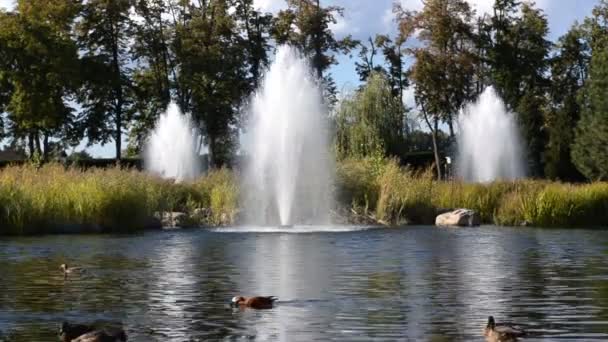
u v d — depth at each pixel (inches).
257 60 2647.6
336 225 1380.4
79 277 706.2
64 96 2479.1
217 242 1035.9
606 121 2236.7
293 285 658.8
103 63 2501.2
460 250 938.7
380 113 2192.4
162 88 2610.7
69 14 2443.4
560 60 2898.6
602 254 893.8
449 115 2625.5
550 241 1059.3
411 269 759.1
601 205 1435.8
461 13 2586.1
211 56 2556.6
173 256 871.7
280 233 1186.6
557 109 2726.4
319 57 2603.3
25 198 1204.5
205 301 585.9
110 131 2559.1
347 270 753.0
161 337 475.5
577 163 2321.6
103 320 521.3
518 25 2765.7
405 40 2600.9
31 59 2331.4
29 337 476.7
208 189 1481.3
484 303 576.4
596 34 2883.9
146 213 1298.0
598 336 472.7
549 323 507.5
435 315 533.6
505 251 927.0
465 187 1524.4
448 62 2551.7
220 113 2566.4
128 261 826.8
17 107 2304.4
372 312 544.4
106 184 1273.4
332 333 484.4
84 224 1221.7
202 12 2623.0
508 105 2701.8
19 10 2390.5
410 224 1418.6
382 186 1454.2
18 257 864.9
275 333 485.1
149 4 2596.0
